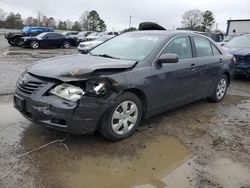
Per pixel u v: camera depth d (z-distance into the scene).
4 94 5.98
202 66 5.27
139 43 4.70
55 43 22.22
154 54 4.34
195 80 5.14
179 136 4.26
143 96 4.13
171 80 4.52
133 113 4.05
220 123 4.92
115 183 3.02
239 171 3.38
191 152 3.78
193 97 5.29
